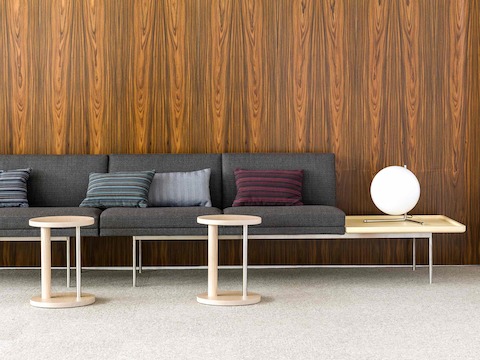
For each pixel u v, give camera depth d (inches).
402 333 150.3
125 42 234.7
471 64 237.9
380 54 237.3
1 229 197.3
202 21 235.5
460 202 239.1
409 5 237.1
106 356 133.4
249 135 237.1
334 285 204.2
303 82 237.1
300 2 236.4
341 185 238.5
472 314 168.2
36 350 137.4
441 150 238.7
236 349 137.9
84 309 172.2
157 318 162.9
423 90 237.9
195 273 224.4
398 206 218.2
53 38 234.1
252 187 220.8
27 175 221.8
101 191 214.8
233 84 236.4
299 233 201.9
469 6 237.1
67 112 235.1
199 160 229.3
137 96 235.3
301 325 156.6
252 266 236.5
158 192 220.7
